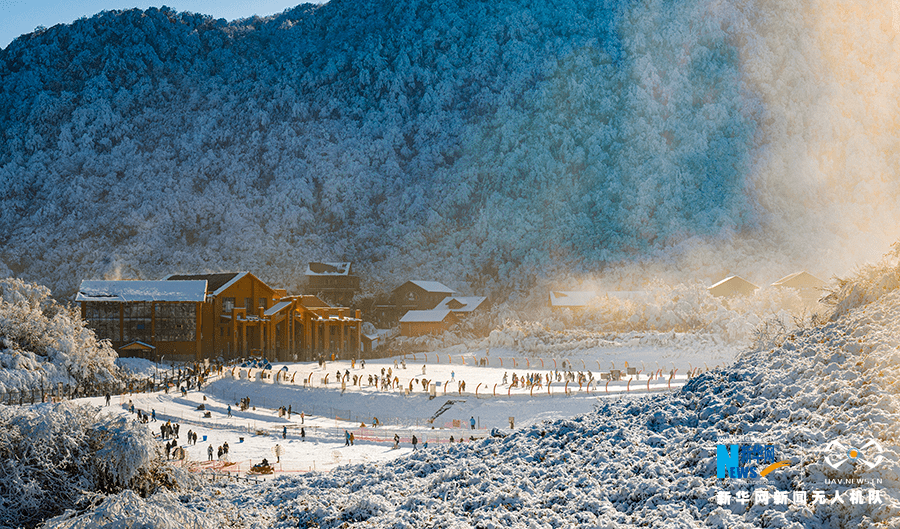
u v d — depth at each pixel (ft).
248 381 250.37
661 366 270.26
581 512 47.39
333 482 69.56
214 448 159.22
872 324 62.90
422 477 66.13
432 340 460.14
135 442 69.00
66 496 66.13
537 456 62.13
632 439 58.80
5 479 63.98
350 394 231.30
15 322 230.68
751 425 52.95
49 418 68.54
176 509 53.57
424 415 210.18
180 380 252.01
